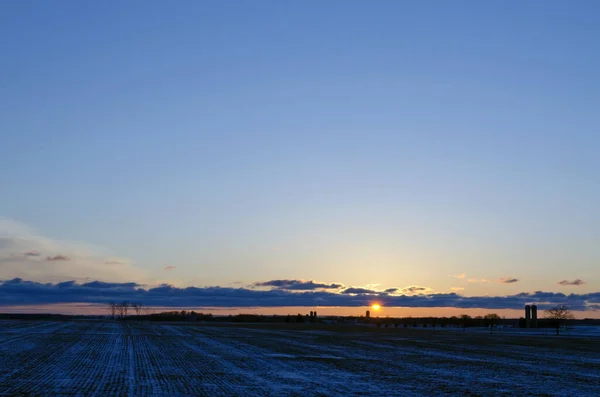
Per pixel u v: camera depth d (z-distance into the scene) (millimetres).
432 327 191375
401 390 33812
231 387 33438
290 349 66000
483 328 182000
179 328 127188
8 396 28609
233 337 91000
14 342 67875
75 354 54000
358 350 66500
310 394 31453
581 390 35156
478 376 41781
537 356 61781
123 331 104375
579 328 186000
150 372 40531
